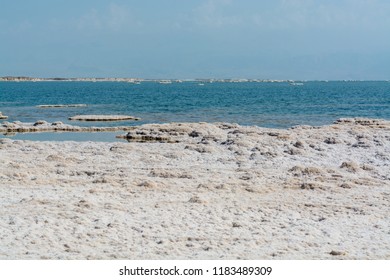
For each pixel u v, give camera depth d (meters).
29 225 18.78
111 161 32.72
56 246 16.69
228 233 18.42
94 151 36.38
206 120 70.00
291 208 22.11
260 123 65.75
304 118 72.88
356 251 16.75
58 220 19.41
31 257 15.54
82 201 21.91
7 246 16.55
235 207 21.97
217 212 21.11
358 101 118.50
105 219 19.77
